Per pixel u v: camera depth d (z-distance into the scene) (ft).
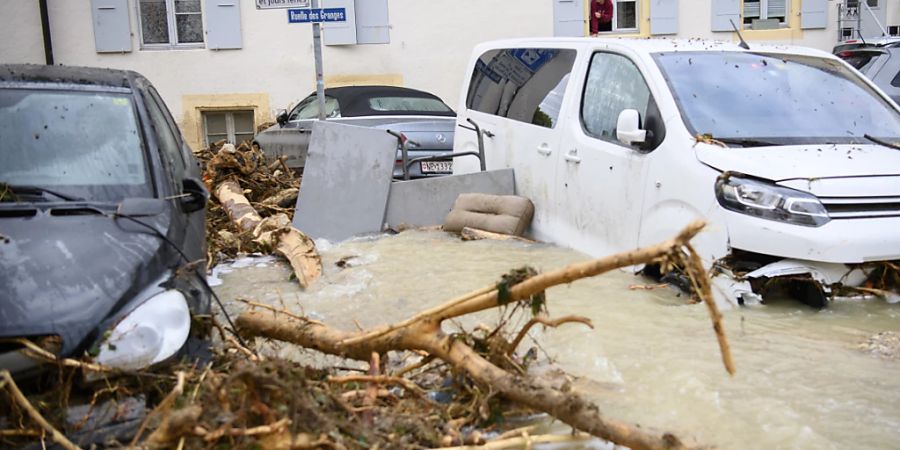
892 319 18.16
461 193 28.27
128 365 12.55
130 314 12.95
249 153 37.81
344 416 12.14
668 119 21.26
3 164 16.10
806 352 16.53
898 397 14.57
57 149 16.49
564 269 12.21
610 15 57.26
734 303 18.85
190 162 20.45
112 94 17.83
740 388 14.98
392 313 19.89
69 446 11.34
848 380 15.24
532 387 12.57
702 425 13.64
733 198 18.90
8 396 11.93
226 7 56.59
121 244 14.23
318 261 23.72
